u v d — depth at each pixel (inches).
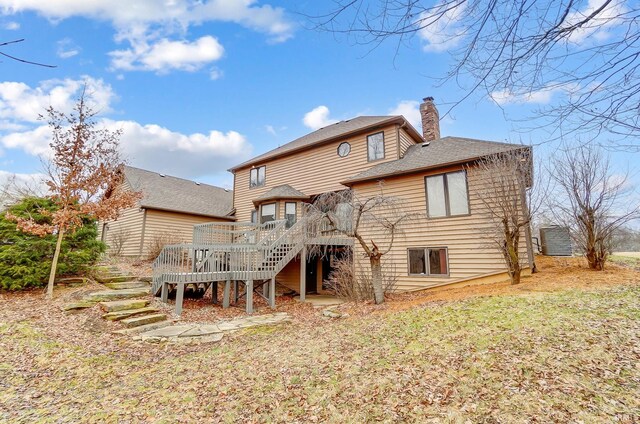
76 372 200.2
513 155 341.7
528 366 151.6
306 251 470.9
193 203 759.1
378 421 128.5
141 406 157.0
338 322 296.7
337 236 475.8
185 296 431.2
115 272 468.8
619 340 164.1
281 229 448.1
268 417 140.3
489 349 175.5
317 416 137.3
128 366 213.5
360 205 375.2
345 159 564.1
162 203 685.3
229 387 171.2
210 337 270.7
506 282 352.5
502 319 218.2
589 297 243.3
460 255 402.9
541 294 268.4
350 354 200.4
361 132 548.1
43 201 390.3
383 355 191.6
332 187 572.4
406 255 439.2
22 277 352.5
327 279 574.2
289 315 360.5
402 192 454.6
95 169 376.5
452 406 131.1
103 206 376.8
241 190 735.7
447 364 166.7
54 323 273.3
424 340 205.2
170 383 181.8
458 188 413.7
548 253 494.0
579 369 143.6
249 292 373.4
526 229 369.1
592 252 362.9
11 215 339.3
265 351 225.8
